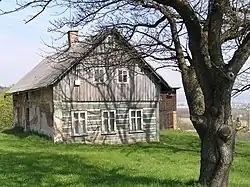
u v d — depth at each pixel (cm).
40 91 3100
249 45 880
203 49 894
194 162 1930
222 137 902
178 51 1055
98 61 1284
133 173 1344
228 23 1002
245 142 3123
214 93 903
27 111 3538
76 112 2850
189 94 1003
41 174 1270
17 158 1758
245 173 1659
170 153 2312
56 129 2788
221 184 918
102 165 1581
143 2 1015
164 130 4150
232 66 879
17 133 3475
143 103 3080
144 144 2870
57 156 1889
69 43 1234
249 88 1200
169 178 1189
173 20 1064
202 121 933
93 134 2895
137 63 1282
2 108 4531
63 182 1112
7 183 1095
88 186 1025
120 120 2991
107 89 2953
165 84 3120
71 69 2762
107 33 1179
